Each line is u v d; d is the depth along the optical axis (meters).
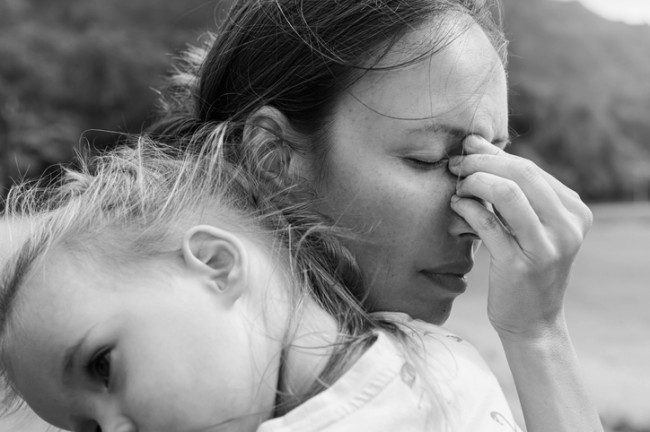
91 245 1.17
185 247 1.15
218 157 1.39
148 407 1.10
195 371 1.10
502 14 1.61
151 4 62.00
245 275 1.16
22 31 54.53
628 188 94.06
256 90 1.51
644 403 7.39
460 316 13.35
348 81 1.41
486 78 1.44
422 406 1.17
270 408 1.17
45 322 1.12
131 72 50.94
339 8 1.43
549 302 1.40
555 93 90.62
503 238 1.37
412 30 1.40
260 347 1.16
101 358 1.13
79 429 1.17
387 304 1.44
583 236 1.41
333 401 1.12
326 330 1.23
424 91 1.39
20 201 1.45
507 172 1.39
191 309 1.12
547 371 1.39
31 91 49.28
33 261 1.18
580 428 1.38
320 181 1.43
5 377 1.26
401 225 1.40
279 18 1.50
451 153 1.43
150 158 1.40
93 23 59.03
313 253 1.35
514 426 1.35
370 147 1.40
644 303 17.47
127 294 1.12
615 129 105.06
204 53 1.98
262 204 1.35
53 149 39.56
